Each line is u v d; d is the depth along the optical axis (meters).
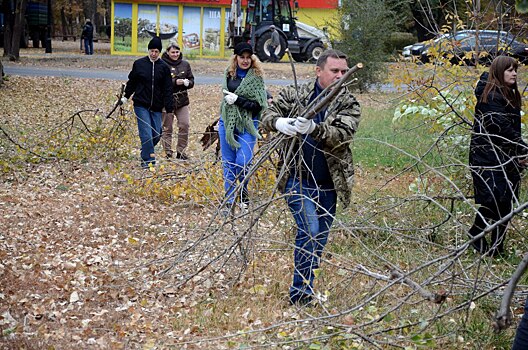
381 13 23.81
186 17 39.75
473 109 8.41
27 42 47.38
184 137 11.70
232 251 5.95
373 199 7.71
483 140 6.71
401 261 6.25
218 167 9.40
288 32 35.56
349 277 5.80
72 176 10.35
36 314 5.43
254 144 8.46
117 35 39.91
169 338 5.10
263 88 8.50
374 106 20.11
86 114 17.48
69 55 39.34
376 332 4.71
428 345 4.64
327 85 5.48
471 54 9.23
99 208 8.64
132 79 10.90
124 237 7.52
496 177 6.66
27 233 7.51
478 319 5.32
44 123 15.64
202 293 5.98
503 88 6.68
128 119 11.89
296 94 5.35
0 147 11.81
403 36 38.62
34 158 11.17
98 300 5.76
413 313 5.27
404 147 11.54
